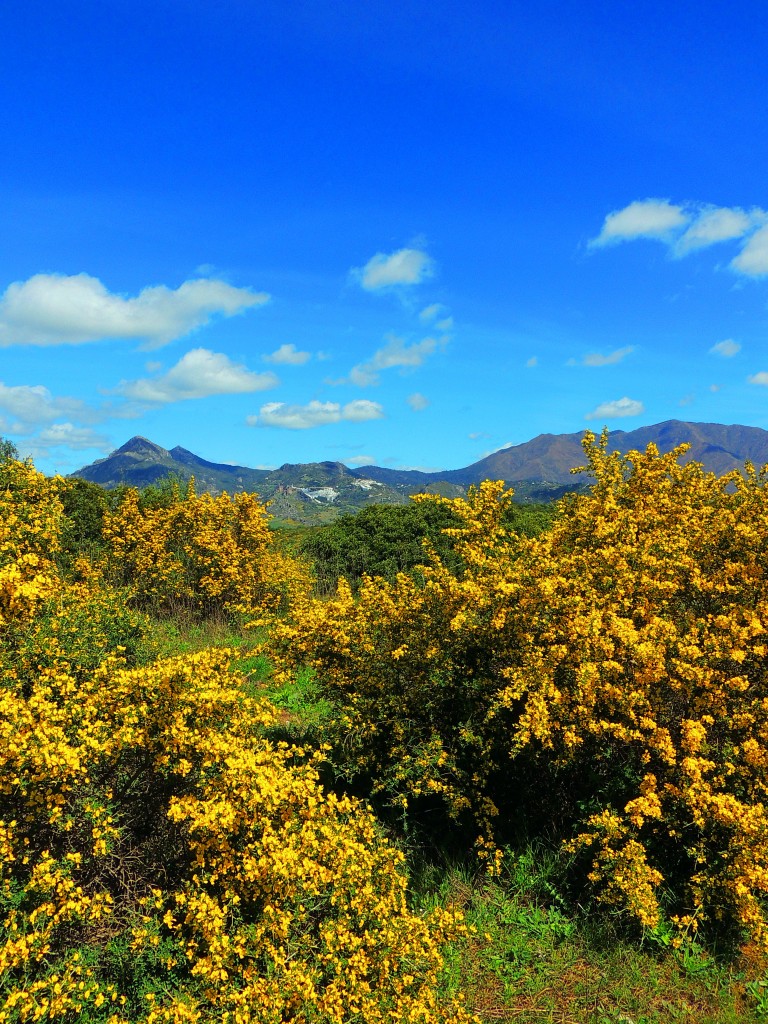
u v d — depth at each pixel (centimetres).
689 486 670
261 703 414
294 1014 286
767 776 433
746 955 394
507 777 535
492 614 518
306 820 363
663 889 430
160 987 292
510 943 401
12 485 919
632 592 517
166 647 930
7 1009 246
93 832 304
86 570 1198
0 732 307
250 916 334
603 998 361
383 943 315
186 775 360
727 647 460
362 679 559
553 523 674
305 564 1580
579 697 448
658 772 458
